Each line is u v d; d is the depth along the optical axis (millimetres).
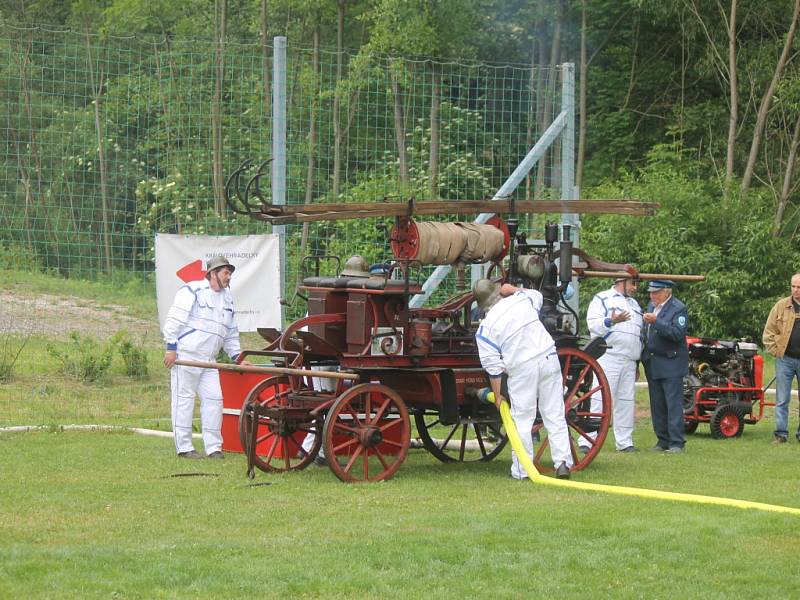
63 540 8453
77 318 22328
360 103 29188
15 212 22078
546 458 13258
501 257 12414
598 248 30812
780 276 30641
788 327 14867
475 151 22062
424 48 35844
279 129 16359
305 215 11414
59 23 46469
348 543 8312
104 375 19703
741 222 30844
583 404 13547
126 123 23375
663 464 12781
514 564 7750
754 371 16375
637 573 7555
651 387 14172
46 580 7234
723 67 36344
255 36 41906
